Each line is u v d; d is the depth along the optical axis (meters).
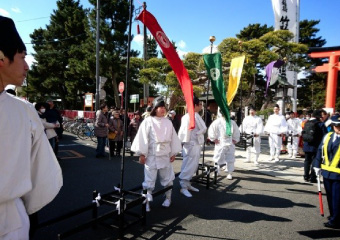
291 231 3.29
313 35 28.77
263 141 13.59
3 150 1.01
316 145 5.57
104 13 20.08
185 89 3.53
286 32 12.68
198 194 4.71
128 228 3.21
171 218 3.57
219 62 4.98
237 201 4.38
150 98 11.80
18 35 1.11
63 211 3.70
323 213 3.88
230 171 5.83
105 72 21.77
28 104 1.19
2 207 1.04
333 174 3.41
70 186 4.89
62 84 28.08
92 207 3.01
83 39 26.94
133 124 8.67
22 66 1.13
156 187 5.15
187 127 4.39
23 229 1.12
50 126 5.90
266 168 7.11
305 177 5.82
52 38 28.83
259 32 27.67
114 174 5.88
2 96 1.04
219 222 3.49
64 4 28.86
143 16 2.95
